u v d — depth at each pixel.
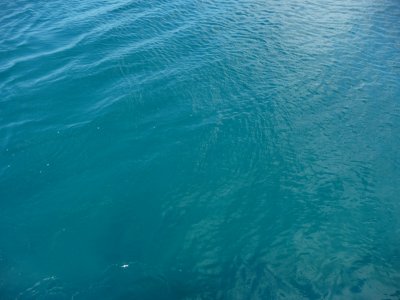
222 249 14.59
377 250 14.52
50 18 30.75
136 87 22.80
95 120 20.25
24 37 27.69
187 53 26.53
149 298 12.94
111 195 16.72
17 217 15.66
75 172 17.70
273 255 14.34
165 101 21.89
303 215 15.84
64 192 16.77
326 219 15.69
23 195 16.56
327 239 14.89
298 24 31.05
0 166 17.67
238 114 21.16
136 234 15.16
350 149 19.19
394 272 13.73
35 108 20.86
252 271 13.78
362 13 33.41
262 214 15.91
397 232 15.23
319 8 34.16
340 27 30.75
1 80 22.80
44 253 14.38
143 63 25.16
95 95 22.08
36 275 13.62
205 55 26.34
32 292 13.04
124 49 26.58
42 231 15.16
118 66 24.66
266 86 23.47
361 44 28.33
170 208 16.22
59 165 17.97
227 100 22.19
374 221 15.65
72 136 19.33
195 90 22.84
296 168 18.06
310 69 25.23
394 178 17.64
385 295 13.01
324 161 18.47
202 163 18.28
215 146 19.16
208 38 28.48
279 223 15.53
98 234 15.12
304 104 22.06
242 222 15.60
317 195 16.72
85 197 16.59
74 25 29.61
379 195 16.80
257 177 17.58
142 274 13.73
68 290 13.15
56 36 27.98
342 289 13.15
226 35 29.02
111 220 15.67
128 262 14.15
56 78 23.25
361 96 22.86
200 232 15.23
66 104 21.27
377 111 21.70
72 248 14.58
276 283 13.36
